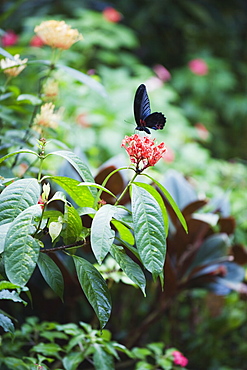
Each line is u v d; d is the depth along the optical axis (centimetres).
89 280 181
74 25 488
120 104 421
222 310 303
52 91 226
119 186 236
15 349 218
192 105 598
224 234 252
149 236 177
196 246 248
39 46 391
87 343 213
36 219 176
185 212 245
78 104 388
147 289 284
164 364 223
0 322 185
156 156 181
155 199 184
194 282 246
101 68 478
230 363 301
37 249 174
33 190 179
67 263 238
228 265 254
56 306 240
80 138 367
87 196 185
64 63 379
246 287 255
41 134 224
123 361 252
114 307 271
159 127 189
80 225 181
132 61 528
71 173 239
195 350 294
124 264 181
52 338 217
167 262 235
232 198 347
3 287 180
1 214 177
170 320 285
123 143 182
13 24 548
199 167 405
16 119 229
